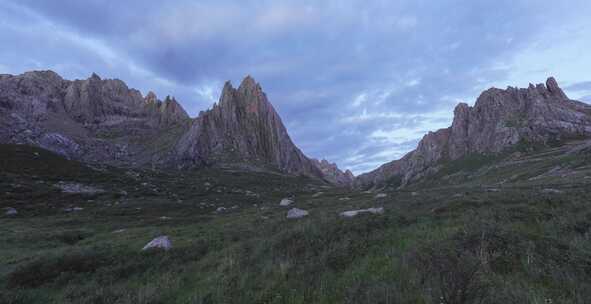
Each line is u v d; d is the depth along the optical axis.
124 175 76.44
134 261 12.54
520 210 13.56
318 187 123.88
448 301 5.36
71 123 177.38
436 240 9.39
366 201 27.83
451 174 190.75
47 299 9.09
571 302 5.33
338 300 6.68
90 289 9.31
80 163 73.69
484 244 8.05
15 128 136.38
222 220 28.16
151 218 34.28
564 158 93.00
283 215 23.97
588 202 13.91
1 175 47.22
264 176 135.88
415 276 6.89
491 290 5.78
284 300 6.97
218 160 153.25
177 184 81.31
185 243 16.45
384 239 11.06
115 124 199.62
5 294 9.02
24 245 19.00
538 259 7.28
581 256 7.08
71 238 22.00
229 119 182.62
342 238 11.31
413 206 19.08
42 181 51.06
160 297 8.07
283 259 9.79
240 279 8.54
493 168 152.25
